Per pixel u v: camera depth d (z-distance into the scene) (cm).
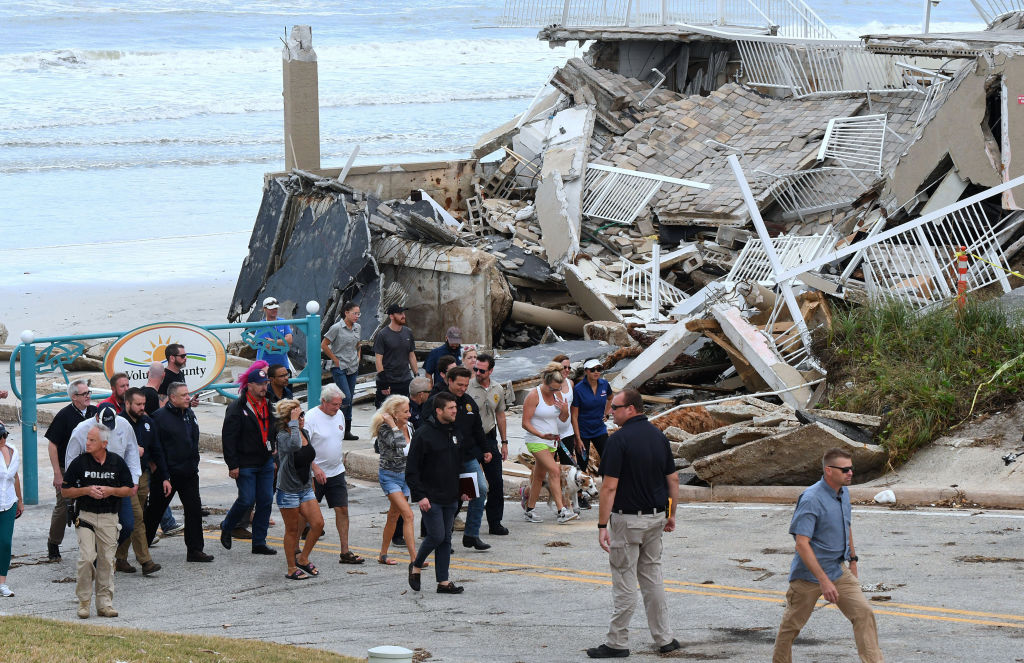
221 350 5459
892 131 8200
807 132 8669
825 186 8100
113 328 8781
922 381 4553
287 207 8362
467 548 3812
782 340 5541
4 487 3244
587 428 4247
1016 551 3300
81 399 3656
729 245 7931
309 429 3594
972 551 3334
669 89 10294
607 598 3094
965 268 5662
